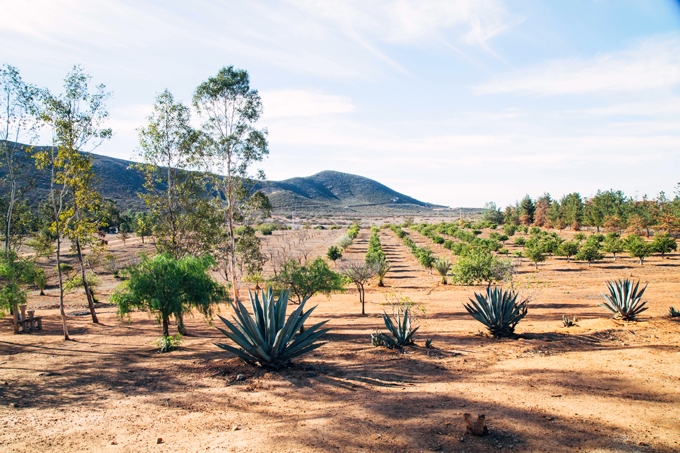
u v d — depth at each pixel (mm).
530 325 14508
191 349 13086
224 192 24125
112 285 35156
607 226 69562
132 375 9805
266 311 9648
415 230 114125
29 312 17922
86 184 17656
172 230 21453
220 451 5000
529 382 7195
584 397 6223
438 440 4926
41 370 10625
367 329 15859
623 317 13195
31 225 34750
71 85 16953
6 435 6004
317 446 4922
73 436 5902
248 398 7465
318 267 17891
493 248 50094
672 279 27828
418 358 9984
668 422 5148
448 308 20812
